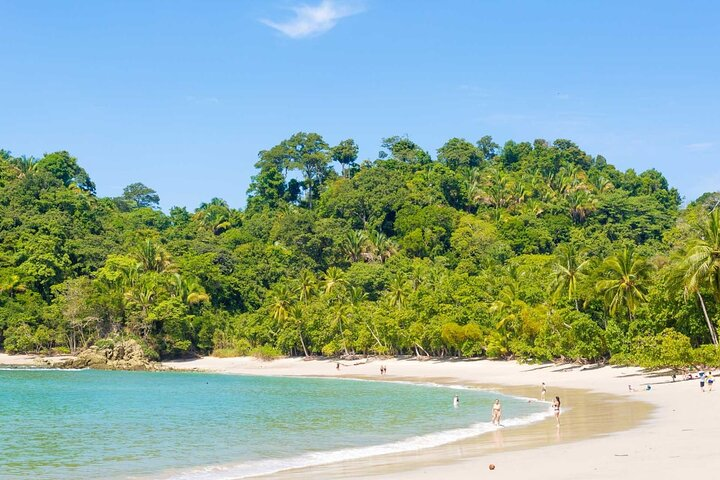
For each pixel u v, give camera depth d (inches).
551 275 3777.1
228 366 4916.3
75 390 3211.1
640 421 1576.0
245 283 6343.5
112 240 6643.7
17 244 5826.8
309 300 5374.0
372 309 4805.6
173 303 5290.4
